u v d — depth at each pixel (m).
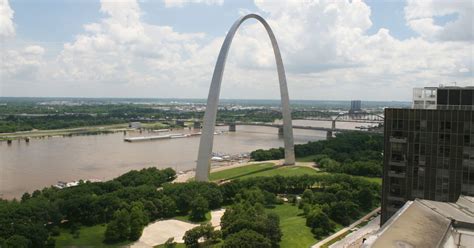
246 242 90.94
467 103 99.62
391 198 101.81
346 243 109.19
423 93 110.12
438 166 95.75
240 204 132.12
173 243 109.94
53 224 120.19
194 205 136.12
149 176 177.38
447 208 58.22
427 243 42.81
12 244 94.19
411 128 98.31
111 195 134.88
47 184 190.62
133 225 115.81
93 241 113.31
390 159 101.50
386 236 44.28
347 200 142.00
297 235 115.31
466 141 92.31
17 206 114.88
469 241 47.44
